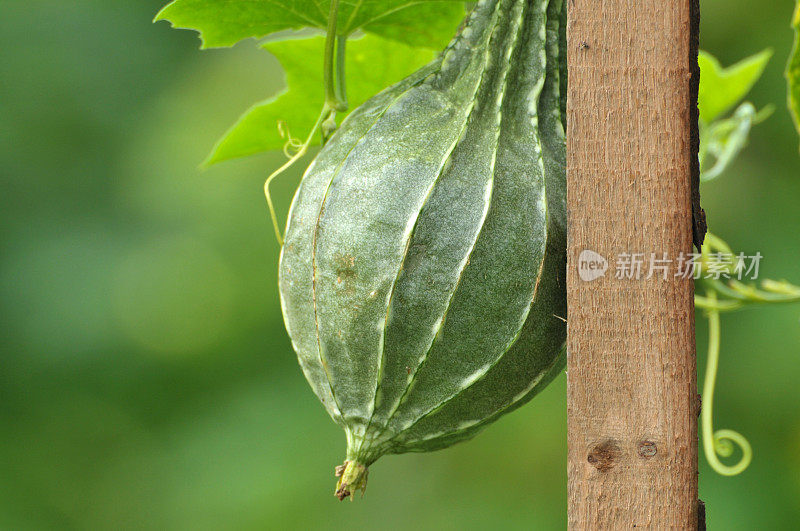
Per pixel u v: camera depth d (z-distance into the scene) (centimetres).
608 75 65
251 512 138
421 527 138
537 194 69
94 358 157
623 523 65
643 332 65
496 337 69
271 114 87
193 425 151
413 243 69
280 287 72
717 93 95
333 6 75
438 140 70
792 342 131
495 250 68
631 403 65
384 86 86
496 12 70
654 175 65
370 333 69
